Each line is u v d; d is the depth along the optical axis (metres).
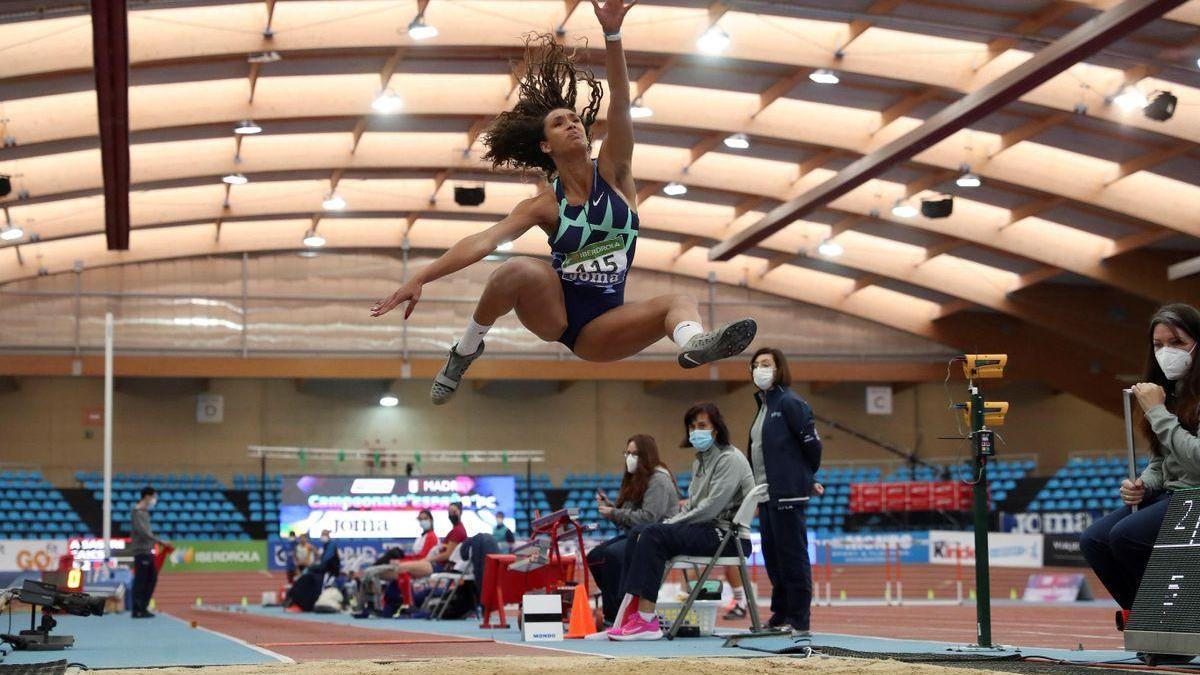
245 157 24.78
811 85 21.41
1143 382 6.29
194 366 30.59
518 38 19.23
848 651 6.75
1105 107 19.64
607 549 10.25
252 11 18.53
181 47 18.31
